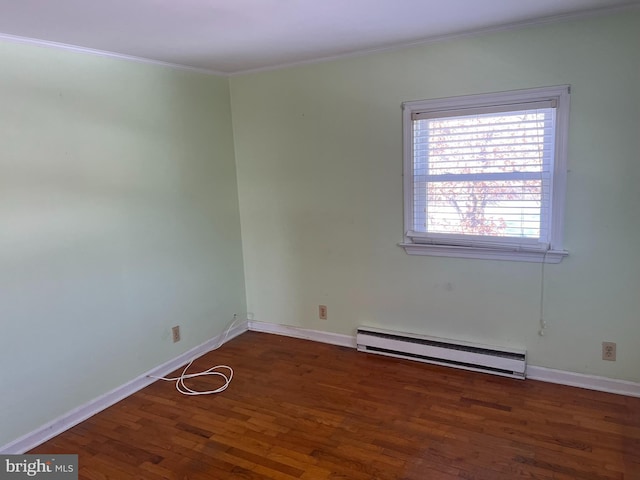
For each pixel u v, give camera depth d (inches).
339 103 130.4
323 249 142.3
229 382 123.5
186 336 136.5
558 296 111.5
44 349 99.0
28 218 94.6
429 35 108.8
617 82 97.8
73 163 102.7
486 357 119.1
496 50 107.5
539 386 113.9
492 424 98.5
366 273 136.6
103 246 110.3
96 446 96.7
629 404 104.0
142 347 122.3
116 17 82.6
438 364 127.4
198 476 86.3
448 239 121.0
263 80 141.3
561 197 106.3
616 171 100.9
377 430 98.5
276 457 91.0
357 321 141.2
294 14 86.6
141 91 118.2
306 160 139.4
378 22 95.5
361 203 133.0
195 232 137.5
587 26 98.2
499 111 109.6
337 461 89.0
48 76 96.8
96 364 110.3
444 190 120.5
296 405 110.2
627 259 103.2
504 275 117.0
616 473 82.2
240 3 78.5
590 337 109.8
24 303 94.7
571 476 82.0
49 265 99.0
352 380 121.3
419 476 83.8
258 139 146.3
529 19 99.4
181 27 91.0
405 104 120.5
